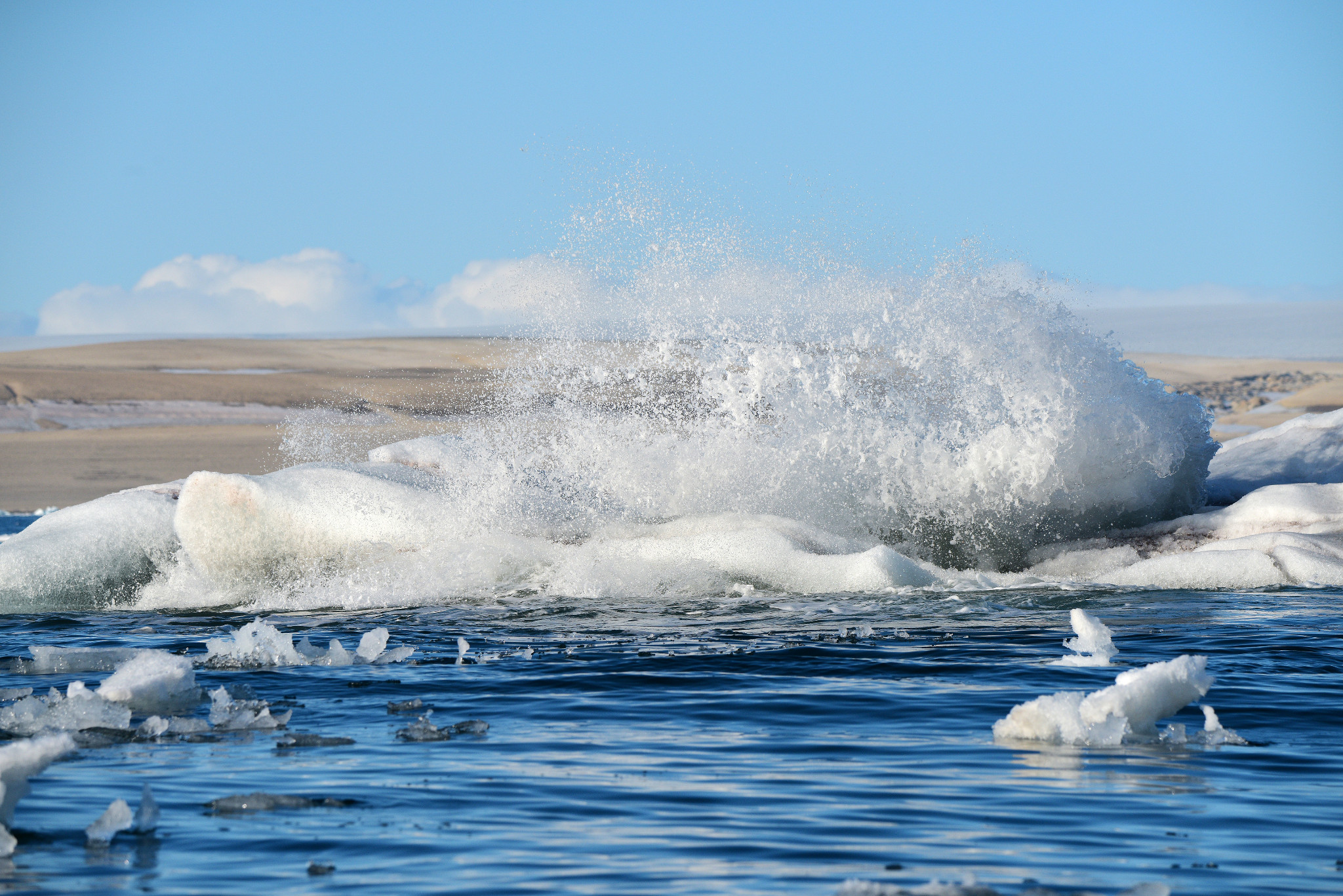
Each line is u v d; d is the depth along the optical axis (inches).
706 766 410.9
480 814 350.9
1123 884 289.9
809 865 305.3
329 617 865.5
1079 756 424.5
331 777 394.9
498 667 623.5
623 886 289.1
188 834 330.6
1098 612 818.2
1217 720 453.1
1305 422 1325.0
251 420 6186.0
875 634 728.3
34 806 358.6
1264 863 306.8
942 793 373.7
